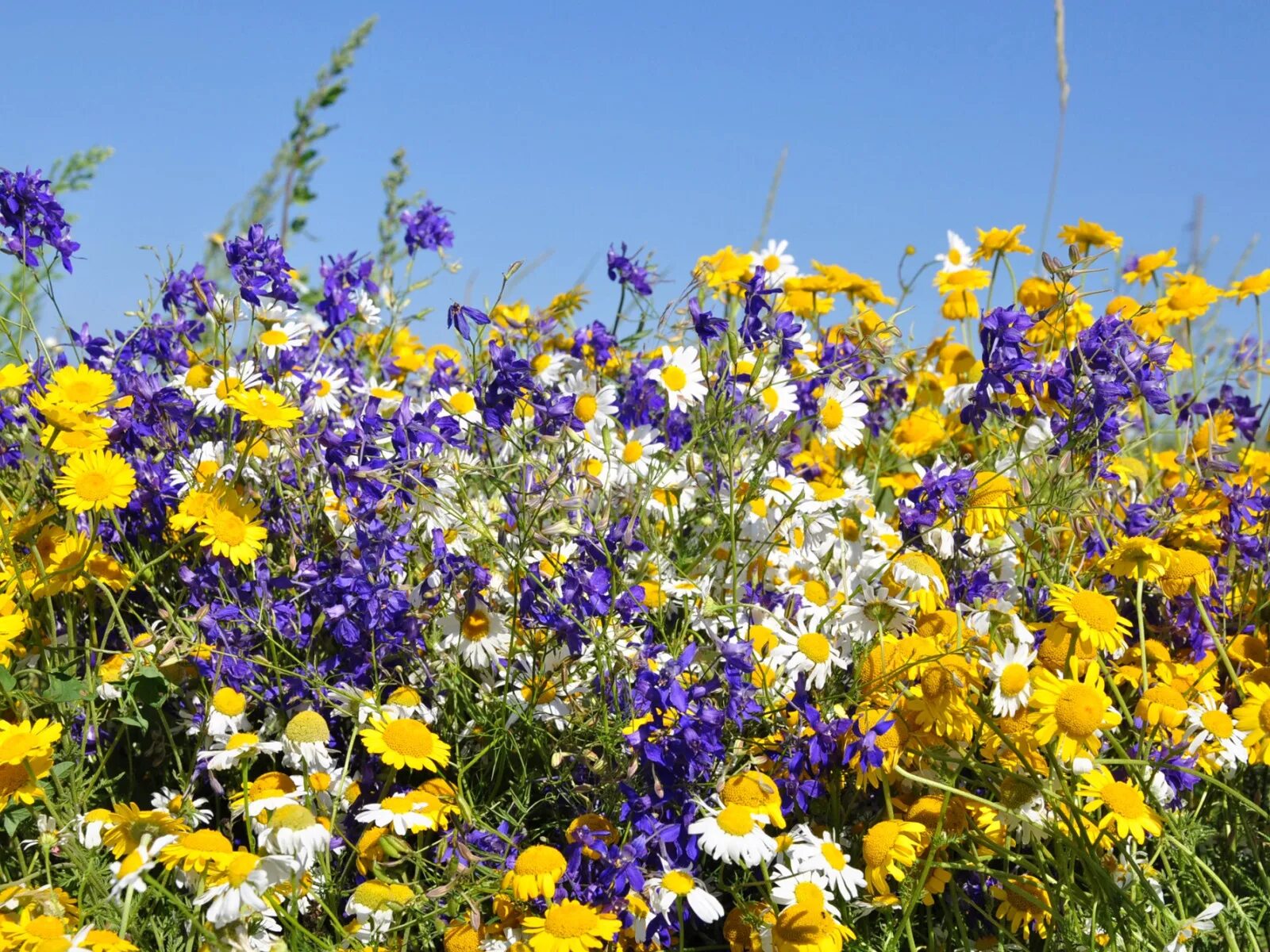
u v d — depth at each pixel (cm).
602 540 115
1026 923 114
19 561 118
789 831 115
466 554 123
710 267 136
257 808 109
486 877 110
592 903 108
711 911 107
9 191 125
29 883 108
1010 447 127
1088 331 120
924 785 116
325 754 112
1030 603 120
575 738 116
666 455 128
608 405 129
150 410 126
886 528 125
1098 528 121
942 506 120
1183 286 147
